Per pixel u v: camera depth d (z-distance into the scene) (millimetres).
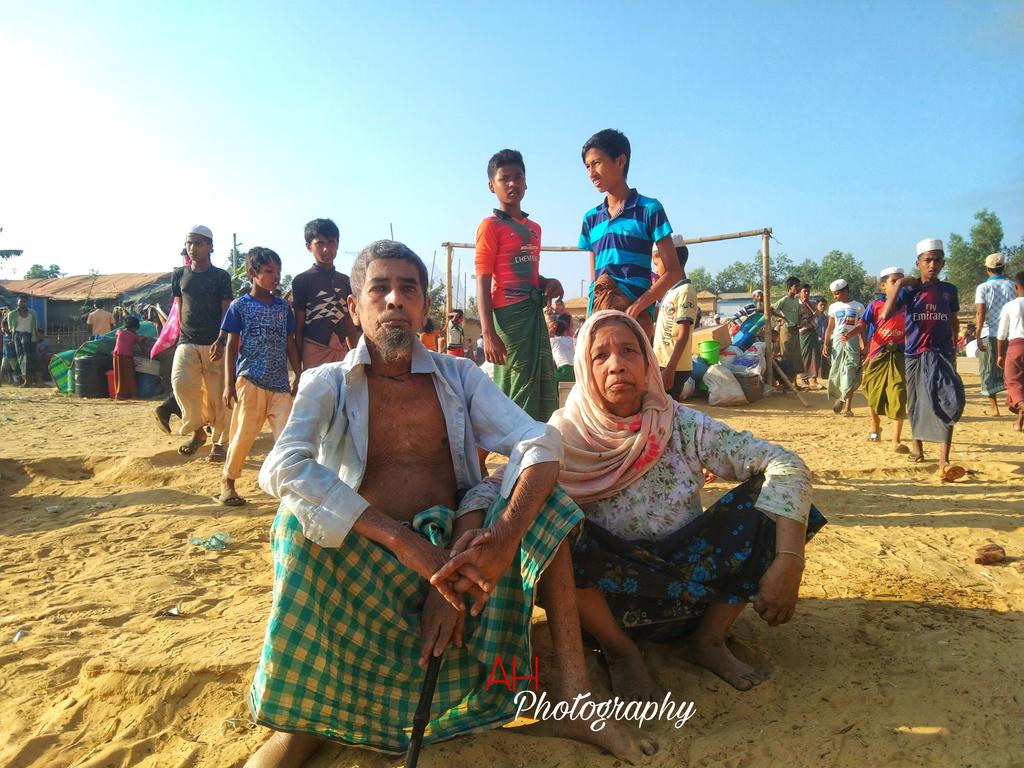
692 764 2250
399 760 2352
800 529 2613
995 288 10039
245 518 5395
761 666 2846
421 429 2674
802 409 11430
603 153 4633
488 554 2238
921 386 6199
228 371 5754
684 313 5906
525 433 2523
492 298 4691
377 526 2264
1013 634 3014
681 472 2912
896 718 2416
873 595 3518
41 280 38594
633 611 2781
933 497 5434
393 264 2639
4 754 2555
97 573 4371
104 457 7305
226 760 2426
